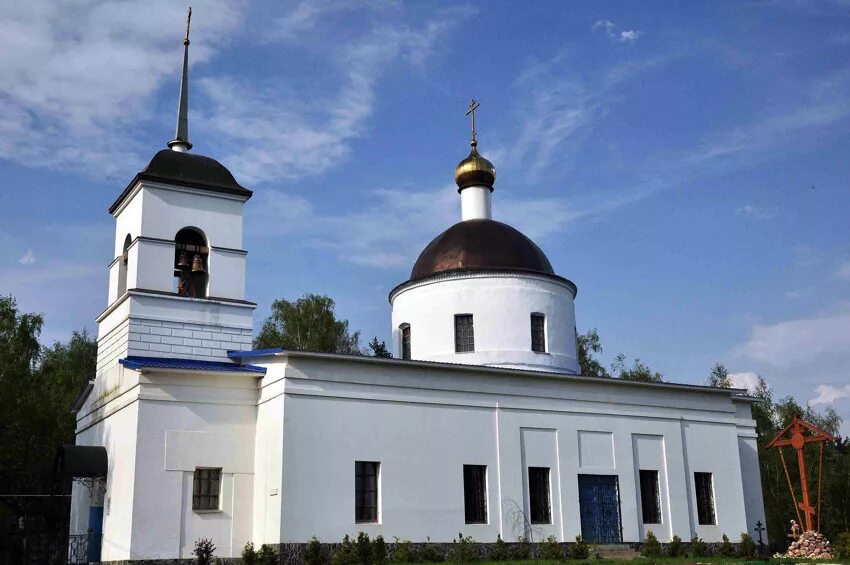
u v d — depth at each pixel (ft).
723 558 106.52
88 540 98.32
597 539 108.58
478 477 102.99
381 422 96.94
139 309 98.43
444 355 120.16
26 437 155.33
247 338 103.76
